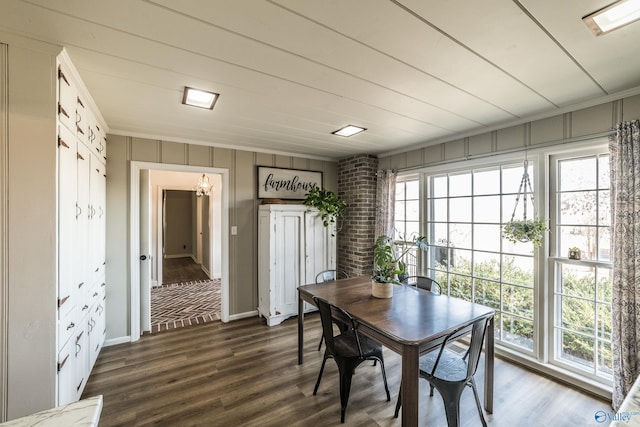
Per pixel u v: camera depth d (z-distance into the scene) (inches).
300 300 103.3
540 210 98.9
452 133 121.5
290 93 81.8
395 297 92.3
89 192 86.3
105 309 115.7
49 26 51.4
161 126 112.5
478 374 97.3
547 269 98.4
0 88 53.1
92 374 95.5
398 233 156.9
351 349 80.9
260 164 154.0
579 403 81.9
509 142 107.1
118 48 58.7
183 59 63.4
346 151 158.6
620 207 77.6
